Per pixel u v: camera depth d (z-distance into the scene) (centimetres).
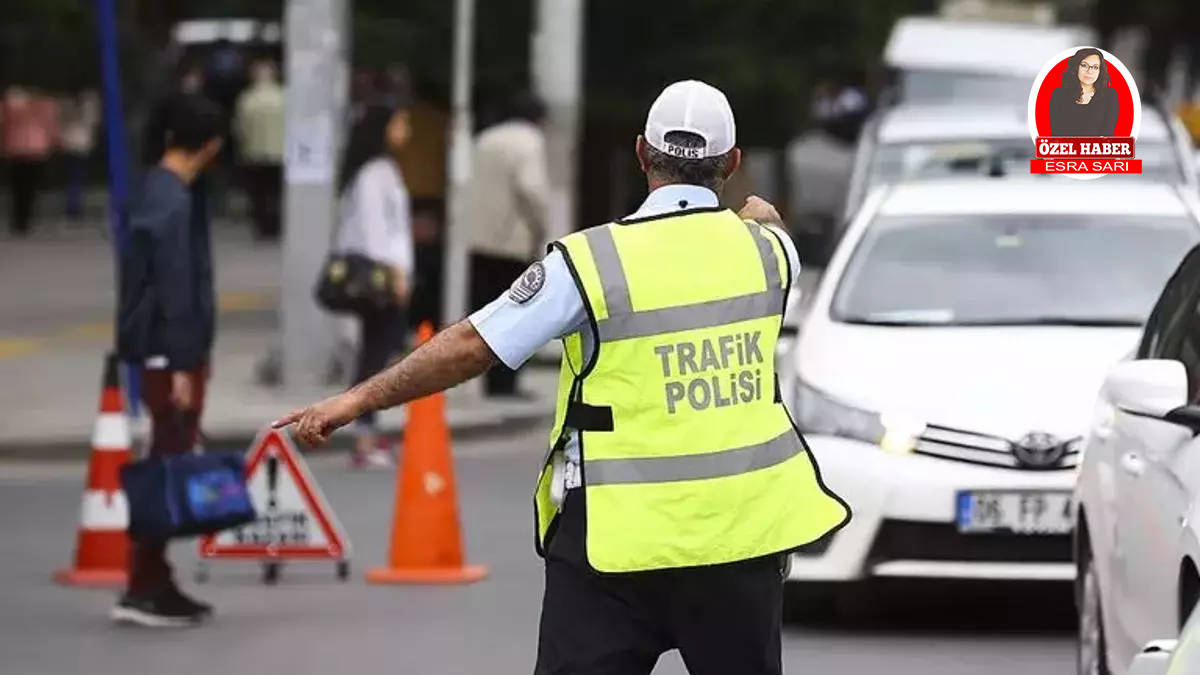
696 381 1192
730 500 1184
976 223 2353
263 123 7006
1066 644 2058
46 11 7262
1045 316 2233
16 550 2588
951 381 2056
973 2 6775
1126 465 1598
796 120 5444
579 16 4256
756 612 1204
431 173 4066
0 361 4088
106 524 2428
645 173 1247
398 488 2411
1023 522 1988
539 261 1210
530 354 1194
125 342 2125
